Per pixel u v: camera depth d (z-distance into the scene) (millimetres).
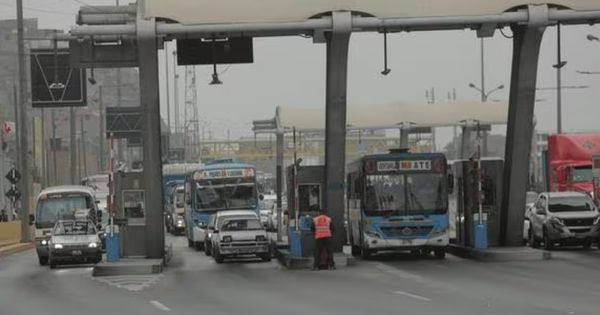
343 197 47844
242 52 47469
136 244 48750
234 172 65000
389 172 46594
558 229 50469
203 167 66375
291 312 25609
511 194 48594
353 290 32188
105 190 91188
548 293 29047
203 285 36312
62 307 28891
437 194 46531
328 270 42594
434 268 41562
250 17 43719
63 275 44000
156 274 42688
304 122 83625
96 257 49375
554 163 66688
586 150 65375
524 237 55406
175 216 97000
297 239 46688
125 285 37156
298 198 48344
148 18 43688
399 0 44188
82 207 58531
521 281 33688
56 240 49312
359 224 48188
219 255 50000
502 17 44312
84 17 44500
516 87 47406
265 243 50156
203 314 25625
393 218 46188
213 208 64250
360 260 48000
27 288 36875
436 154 46906
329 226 43531
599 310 24109
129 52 47469
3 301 31516
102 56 47312
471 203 50031
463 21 44156
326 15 44031
